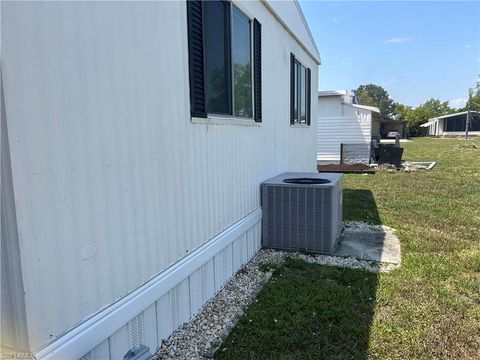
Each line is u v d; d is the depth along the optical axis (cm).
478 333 247
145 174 207
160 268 226
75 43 155
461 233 483
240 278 348
